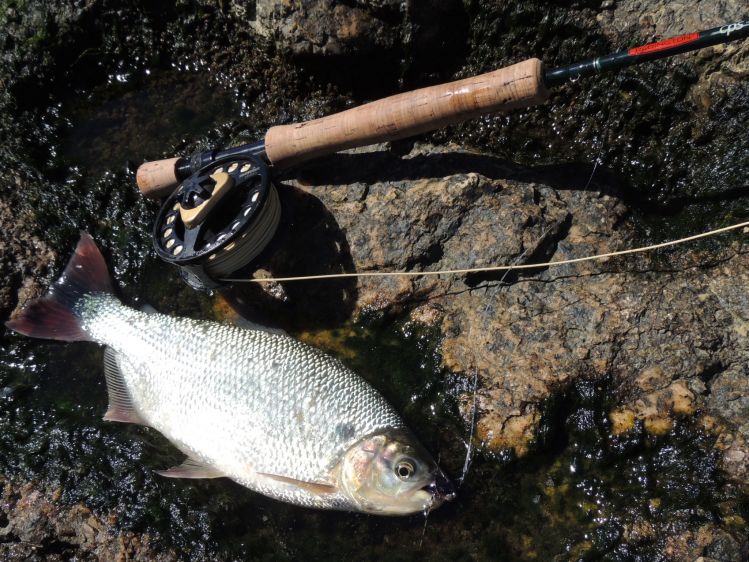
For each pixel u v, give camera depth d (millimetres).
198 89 604
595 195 470
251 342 425
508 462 404
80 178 558
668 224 466
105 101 607
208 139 570
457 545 391
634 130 504
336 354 462
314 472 396
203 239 437
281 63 561
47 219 525
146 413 438
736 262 430
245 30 571
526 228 454
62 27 597
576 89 515
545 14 505
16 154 562
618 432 399
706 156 485
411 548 394
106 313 466
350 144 456
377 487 385
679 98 495
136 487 416
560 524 387
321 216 488
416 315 463
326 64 541
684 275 433
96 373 475
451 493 387
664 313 417
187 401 426
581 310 430
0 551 392
